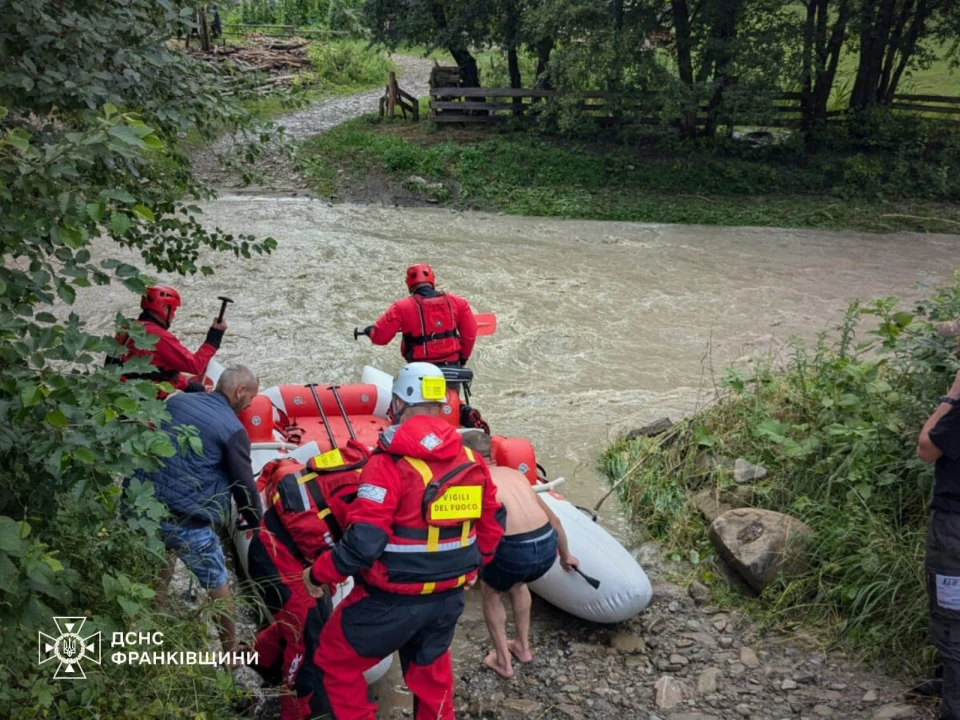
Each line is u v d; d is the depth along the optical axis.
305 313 11.10
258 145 5.52
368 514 3.29
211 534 4.16
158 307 5.21
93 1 4.22
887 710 4.01
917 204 19.31
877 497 5.21
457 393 6.00
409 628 3.44
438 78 24.31
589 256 14.92
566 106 20.39
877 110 21.38
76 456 2.77
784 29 19.78
